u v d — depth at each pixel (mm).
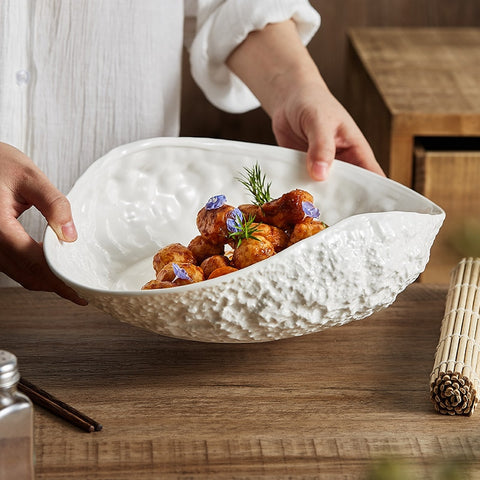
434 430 683
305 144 1054
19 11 1068
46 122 1144
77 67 1136
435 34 1969
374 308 746
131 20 1139
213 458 643
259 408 714
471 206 1460
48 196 796
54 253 750
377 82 1608
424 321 880
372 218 700
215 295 663
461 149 1549
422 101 1488
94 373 771
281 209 782
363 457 646
